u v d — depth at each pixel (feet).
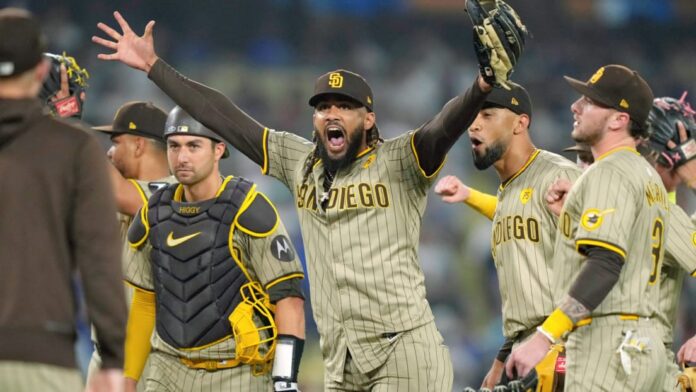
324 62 320.70
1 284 48.39
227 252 71.56
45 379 48.01
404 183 70.69
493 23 63.72
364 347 70.33
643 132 66.90
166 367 73.31
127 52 76.33
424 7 338.13
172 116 73.61
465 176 279.08
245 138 75.15
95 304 48.67
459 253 253.44
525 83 320.50
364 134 71.26
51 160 49.47
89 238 49.06
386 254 69.97
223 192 72.49
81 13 301.84
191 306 71.67
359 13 334.24
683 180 77.61
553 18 342.64
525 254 74.43
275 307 72.33
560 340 73.92
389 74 319.88
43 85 73.31
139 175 82.23
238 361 72.23
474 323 239.71
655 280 66.33
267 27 321.11
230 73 309.42
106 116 273.33
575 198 64.95
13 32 49.47
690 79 341.41
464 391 78.38
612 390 63.26
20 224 48.88
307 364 203.21
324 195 71.15
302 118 300.40
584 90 66.64
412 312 70.18
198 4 315.58
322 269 71.56
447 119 67.36
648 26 350.23
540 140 301.43
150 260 73.56
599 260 61.41
